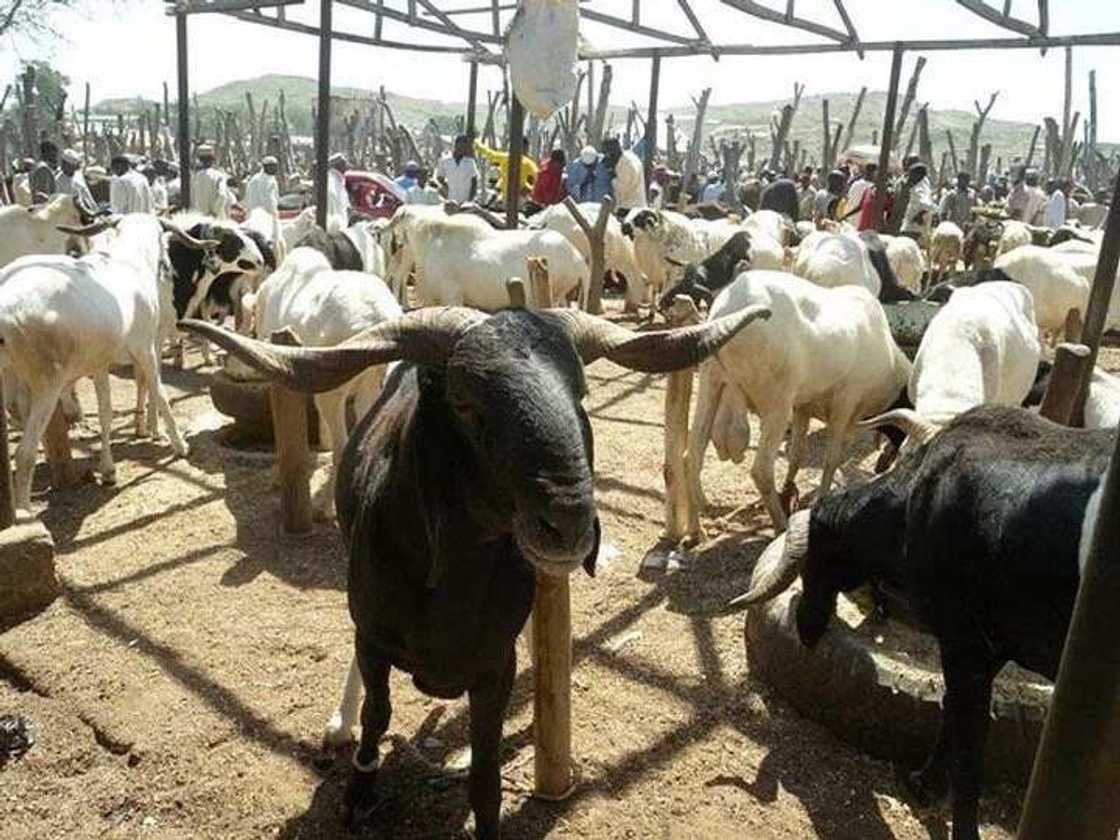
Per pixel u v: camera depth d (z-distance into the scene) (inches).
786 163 1256.2
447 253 379.2
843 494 146.0
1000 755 144.2
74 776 145.5
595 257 458.9
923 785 137.5
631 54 494.0
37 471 261.7
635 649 182.2
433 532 101.7
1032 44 398.0
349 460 128.0
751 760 152.3
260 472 266.1
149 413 291.4
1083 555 111.7
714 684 172.1
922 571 130.1
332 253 376.5
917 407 213.2
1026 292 267.7
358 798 134.7
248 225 448.5
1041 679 154.9
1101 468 115.0
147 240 277.1
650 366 105.0
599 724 159.5
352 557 120.6
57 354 219.8
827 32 431.2
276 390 216.4
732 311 215.0
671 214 495.5
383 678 127.1
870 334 232.4
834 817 140.6
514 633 118.0
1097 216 844.0
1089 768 57.9
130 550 215.8
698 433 227.8
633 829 136.3
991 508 120.9
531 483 83.7
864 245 372.8
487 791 125.5
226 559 212.8
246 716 157.5
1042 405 201.5
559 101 293.9
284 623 186.1
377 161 1304.1
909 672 150.5
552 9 287.6
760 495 239.1
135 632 181.0
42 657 171.8
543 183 637.9
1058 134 1241.4
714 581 211.2
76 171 595.5
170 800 139.6
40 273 221.9
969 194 778.2
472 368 89.0
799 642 161.3
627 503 254.4
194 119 1523.1
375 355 100.8
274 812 137.5
